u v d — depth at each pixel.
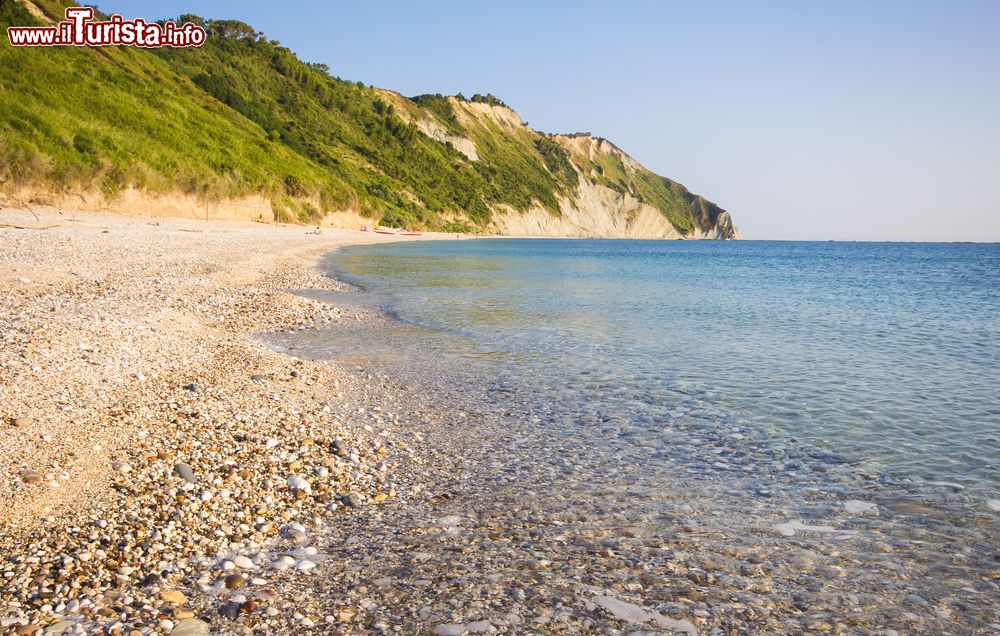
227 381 10.42
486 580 4.91
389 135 156.12
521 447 8.40
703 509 6.46
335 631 4.14
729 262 74.12
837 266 68.44
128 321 13.02
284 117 118.69
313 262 39.91
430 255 61.06
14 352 9.39
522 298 26.22
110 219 45.47
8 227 32.69
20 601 4.22
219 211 64.50
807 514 6.34
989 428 9.17
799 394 11.13
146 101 67.69
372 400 10.42
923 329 19.38
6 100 47.97
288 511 6.12
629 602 4.66
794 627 4.40
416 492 6.84
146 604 4.32
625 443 8.59
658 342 16.23
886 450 8.26
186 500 5.96
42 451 6.45
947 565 5.33
